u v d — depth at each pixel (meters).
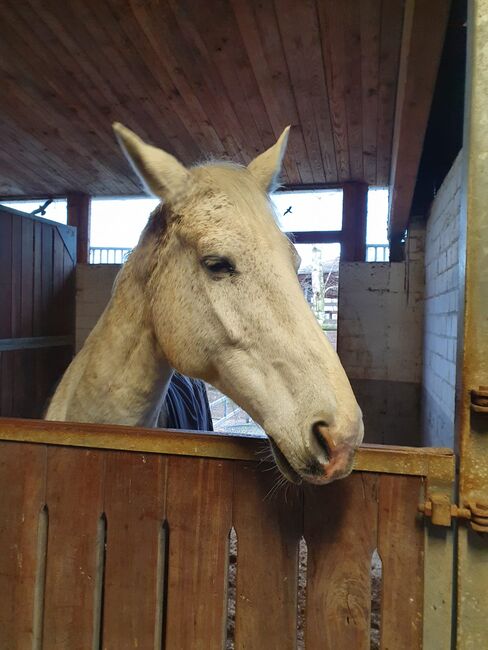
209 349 1.03
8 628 1.05
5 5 2.89
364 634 0.87
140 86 3.56
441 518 0.81
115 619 0.98
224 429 5.57
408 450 0.85
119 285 1.39
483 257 0.79
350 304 4.39
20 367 4.50
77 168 4.86
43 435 1.00
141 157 1.08
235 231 0.97
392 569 0.86
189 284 1.06
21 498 1.03
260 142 4.14
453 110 2.97
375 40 2.91
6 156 4.67
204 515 0.94
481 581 0.81
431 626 0.84
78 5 2.86
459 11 2.04
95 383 1.37
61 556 1.01
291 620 0.90
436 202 3.23
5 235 4.21
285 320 0.91
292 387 0.87
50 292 4.92
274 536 0.90
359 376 4.40
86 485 0.99
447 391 2.58
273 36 2.99
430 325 3.56
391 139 3.84
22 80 3.55
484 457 0.80
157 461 0.96
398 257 4.58
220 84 3.47
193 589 0.95
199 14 2.87
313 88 3.42
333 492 0.88
